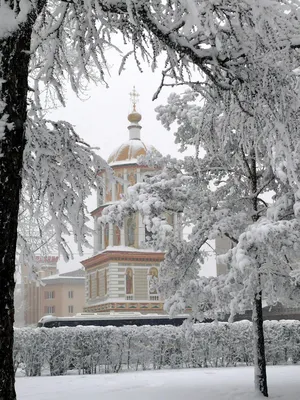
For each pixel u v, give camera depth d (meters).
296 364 21.78
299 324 22.52
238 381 15.05
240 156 12.60
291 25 5.98
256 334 12.53
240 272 10.88
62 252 7.46
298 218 10.36
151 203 12.63
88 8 5.48
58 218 7.37
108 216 13.07
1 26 4.81
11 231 4.75
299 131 6.79
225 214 12.66
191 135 13.82
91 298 47.59
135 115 48.50
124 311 43.22
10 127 4.83
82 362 20.11
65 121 7.07
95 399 12.04
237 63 6.34
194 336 21.81
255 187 13.29
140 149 45.31
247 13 5.98
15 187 4.84
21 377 18.72
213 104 7.33
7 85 4.86
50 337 20.03
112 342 20.75
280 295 12.24
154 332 21.59
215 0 5.81
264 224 10.48
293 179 6.71
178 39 6.02
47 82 6.75
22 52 5.00
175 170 13.77
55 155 7.00
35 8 5.04
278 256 10.90
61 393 13.17
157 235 12.67
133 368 21.77
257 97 6.59
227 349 21.92
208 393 12.72
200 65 6.34
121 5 5.79
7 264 4.67
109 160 45.97
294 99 6.51
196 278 13.47
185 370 19.86
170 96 14.01
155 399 11.95
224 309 12.46
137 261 44.69
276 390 12.96
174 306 12.73
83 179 7.33
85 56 6.75
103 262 45.56
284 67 6.36
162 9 5.92
